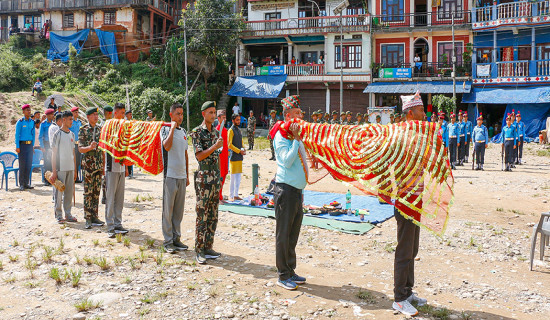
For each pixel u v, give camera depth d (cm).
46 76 3397
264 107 3466
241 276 548
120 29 3666
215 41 3256
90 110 743
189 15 3350
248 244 699
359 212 850
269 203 927
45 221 798
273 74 3303
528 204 1016
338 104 3256
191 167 1585
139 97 3089
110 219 703
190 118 3162
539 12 2723
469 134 1800
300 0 3359
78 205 945
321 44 3369
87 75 3434
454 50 2844
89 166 748
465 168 1711
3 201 963
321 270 585
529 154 2189
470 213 923
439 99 2811
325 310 452
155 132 659
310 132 490
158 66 3584
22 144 1105
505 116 2814
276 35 3281
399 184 437
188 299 473
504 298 500
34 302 464
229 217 860
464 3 2988
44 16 3866
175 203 646
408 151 437
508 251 680
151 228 768
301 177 505
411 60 3077
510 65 2820
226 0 3459
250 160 1841
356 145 462
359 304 470
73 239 690
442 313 445
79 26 3794
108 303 460
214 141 612
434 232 435
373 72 3119
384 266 606
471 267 610
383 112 2861
